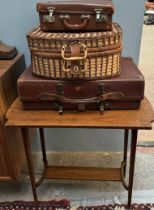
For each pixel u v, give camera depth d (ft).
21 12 4.08
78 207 4.18
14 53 4.07
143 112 3.22
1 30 4.23
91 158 5.31
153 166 5.01
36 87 3.18
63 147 5.42
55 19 3.13
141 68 9.62
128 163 5.03
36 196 4.19
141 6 3.94
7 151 3.69
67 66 2.98
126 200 4.27
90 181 4.74
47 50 2.98
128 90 3.12
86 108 3.27
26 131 3.43
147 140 5.83
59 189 4.59
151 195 4.35
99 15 3.04
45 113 3.29
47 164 4.94
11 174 3.94
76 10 3.04
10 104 3.68
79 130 5.16
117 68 3.16
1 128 3.49
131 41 4.24
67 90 3.15
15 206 4.25
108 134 5.19
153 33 14.29
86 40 2.88
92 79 3.09
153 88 8.05
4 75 3.48
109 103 3.22
